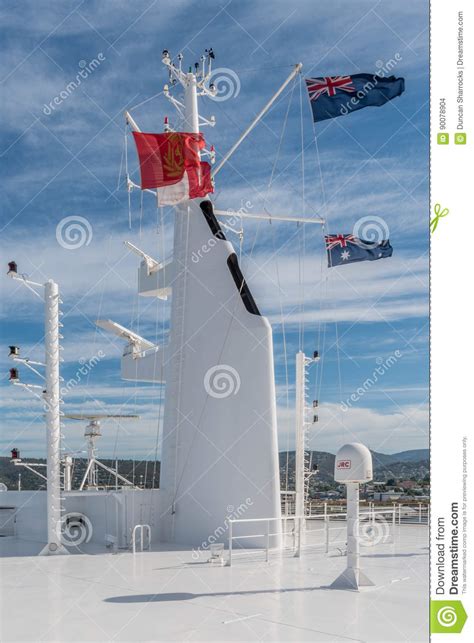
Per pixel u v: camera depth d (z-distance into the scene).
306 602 11.23
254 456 18.91
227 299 20.06
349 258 23.75
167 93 21.92
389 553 17.33
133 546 17.38
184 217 21.28
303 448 20.77
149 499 19.66
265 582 13.10
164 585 12.82
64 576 13.97
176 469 19.98
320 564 15.48
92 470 26.73
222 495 18.92
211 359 19.89
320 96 19.34
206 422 19.59
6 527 22.33
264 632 9.30
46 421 18.20
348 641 8.86
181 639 8.97
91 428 26.95
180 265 21.11
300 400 21.09
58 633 9.33
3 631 9.46
